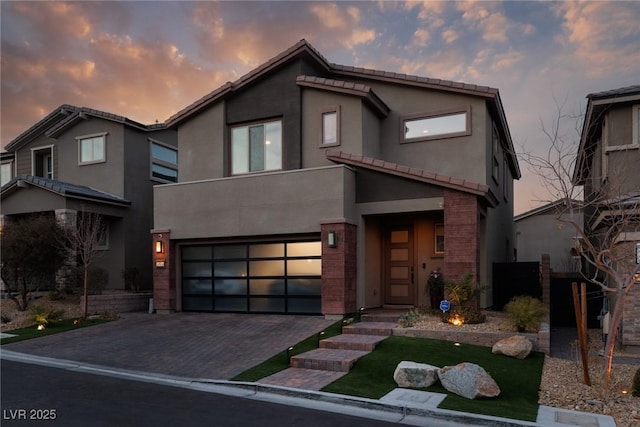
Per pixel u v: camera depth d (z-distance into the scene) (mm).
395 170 12758
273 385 7777
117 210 19250
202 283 15250
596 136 15305
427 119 14828
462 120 14359
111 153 19906
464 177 14086
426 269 14375
